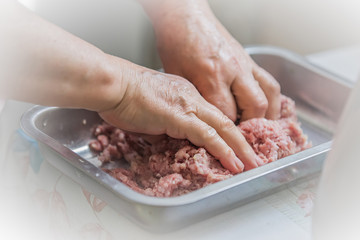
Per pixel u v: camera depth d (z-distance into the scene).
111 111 0.77
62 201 0.78
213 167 0.76
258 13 1.93
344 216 0.53
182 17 0.94
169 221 0.65
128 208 0.66
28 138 0.90
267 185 0.72
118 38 1.71
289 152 0.83
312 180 0.80
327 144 0.77
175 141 0.81
